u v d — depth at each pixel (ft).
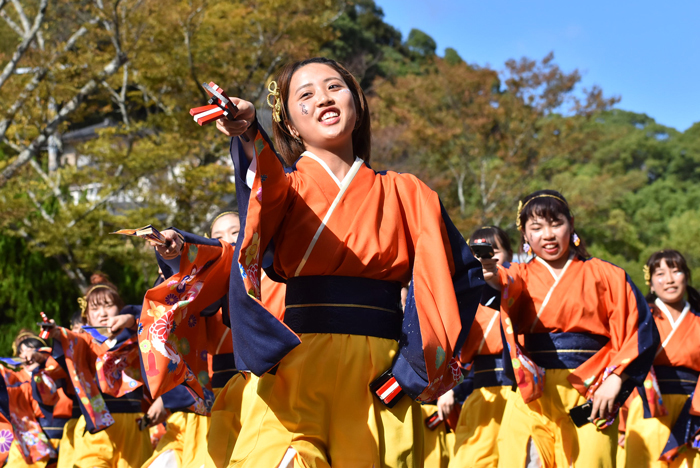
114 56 61.26
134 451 19.71
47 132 53.98
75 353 18.97
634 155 168.45
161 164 55.06
